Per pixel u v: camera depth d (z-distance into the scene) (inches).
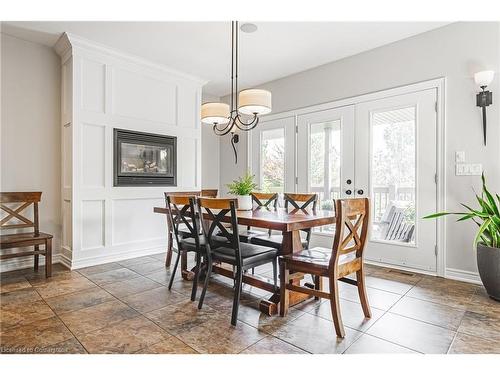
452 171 117.0
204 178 211.6
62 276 119.0
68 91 133.9
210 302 93.6
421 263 125.2
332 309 73.1
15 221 130.3
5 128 127.4
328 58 150.2
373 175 140.2
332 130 155.3
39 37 129.3
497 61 107.4
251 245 99.4
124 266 133.6
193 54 145.9
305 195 119.6
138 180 151.6
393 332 74.7
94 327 76.6
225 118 115.8
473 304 91.9
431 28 121.0
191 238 108.3
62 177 140.6
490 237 98.4
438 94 120.3
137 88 151.2
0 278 116.3
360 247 82.7
